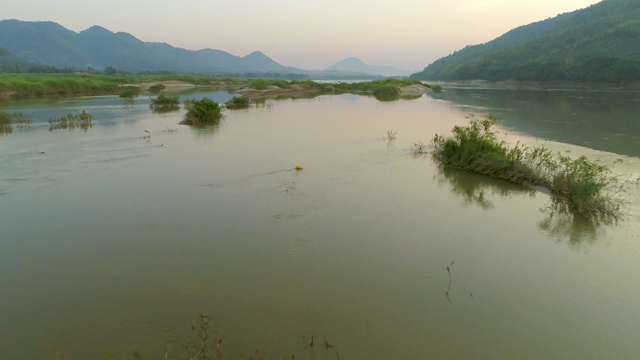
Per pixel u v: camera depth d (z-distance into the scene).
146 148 15.16
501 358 4.61
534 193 10.30
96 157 13.68
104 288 5.96
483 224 8.32
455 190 10.48
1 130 18.91
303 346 4.75
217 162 13.02
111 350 4.69
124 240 7.49
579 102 34.19
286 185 10.66
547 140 16.36
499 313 5.39
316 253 7.01
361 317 5.29
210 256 6.90
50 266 6.59
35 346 4.77
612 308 5.51
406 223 8.32
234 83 71.62
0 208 9.02
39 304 5.59
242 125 21.47
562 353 4.68
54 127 19.83
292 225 8.14
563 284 6.09
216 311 5.40
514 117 23.98
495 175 11.48
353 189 10.42
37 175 11.51
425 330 5.05
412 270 6.47
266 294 5.79
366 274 6.34
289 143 16.28
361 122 22.86
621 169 11.95
